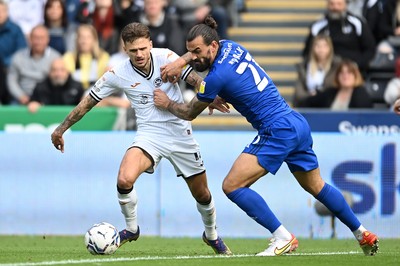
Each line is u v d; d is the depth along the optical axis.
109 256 25.62
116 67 26.12
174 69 24.98
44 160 37.25
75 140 37.09
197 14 46.88
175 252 27.84
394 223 36.28
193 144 26.27
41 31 44.53
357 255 25.91
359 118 39.06
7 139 37.34
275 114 24.59
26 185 37.31
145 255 26.14
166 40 44.53
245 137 36.47
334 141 36.44
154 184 36.72
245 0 52.94
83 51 43.84
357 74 41.47
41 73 44.50
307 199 36.44
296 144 24.56
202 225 36.59
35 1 49.81
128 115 40.12
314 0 52.88
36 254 26.73
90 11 47.66
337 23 44.41
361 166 36.38
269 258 24.48
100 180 36.97
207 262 23.53
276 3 52.78
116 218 36.97
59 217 37.19
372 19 46.06
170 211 36.66
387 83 44.19
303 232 36.44
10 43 47.00
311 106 41.88
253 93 24.59
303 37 50.22
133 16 47.03
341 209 25.36
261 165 24.44
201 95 24.52
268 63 48.62
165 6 46.84
